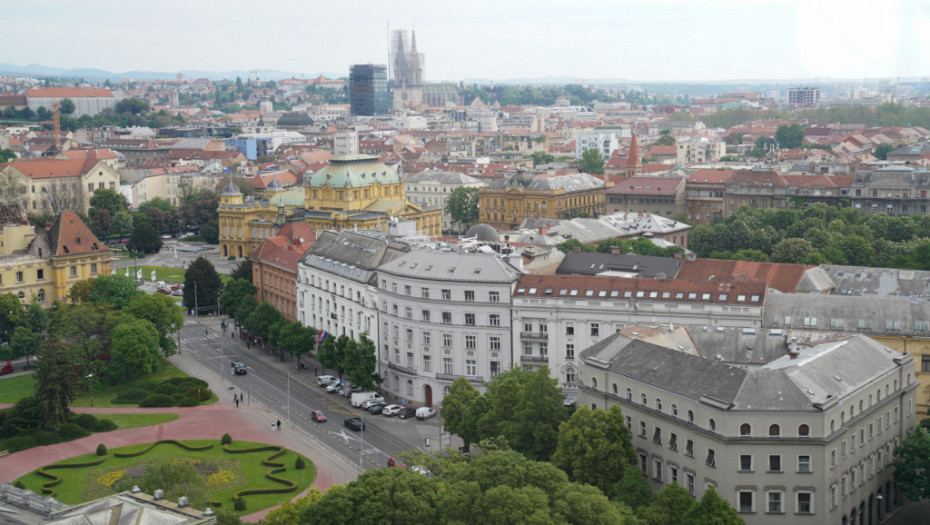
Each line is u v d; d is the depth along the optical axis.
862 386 187.88
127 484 187.88
